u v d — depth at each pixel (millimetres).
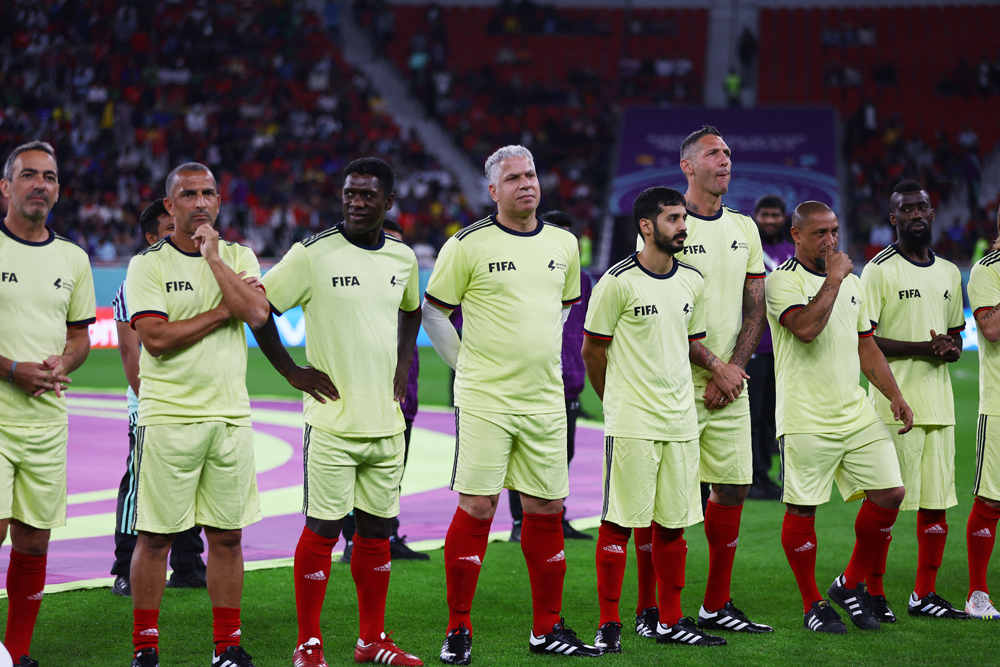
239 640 15922
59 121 100938
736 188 101125
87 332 16641
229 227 89750
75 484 32188
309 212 94688
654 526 17609
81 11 112125
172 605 19250
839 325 18469
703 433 18500
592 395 58188
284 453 39125
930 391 19250
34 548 15805
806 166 104188
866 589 19000
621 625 17719
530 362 16844
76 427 44812
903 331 19531
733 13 129250
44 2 111438
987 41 123062
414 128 114062
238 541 15938
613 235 99750
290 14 120062
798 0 130000
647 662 16172
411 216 96375
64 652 16359
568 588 20969
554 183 104625
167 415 15477
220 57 111938
